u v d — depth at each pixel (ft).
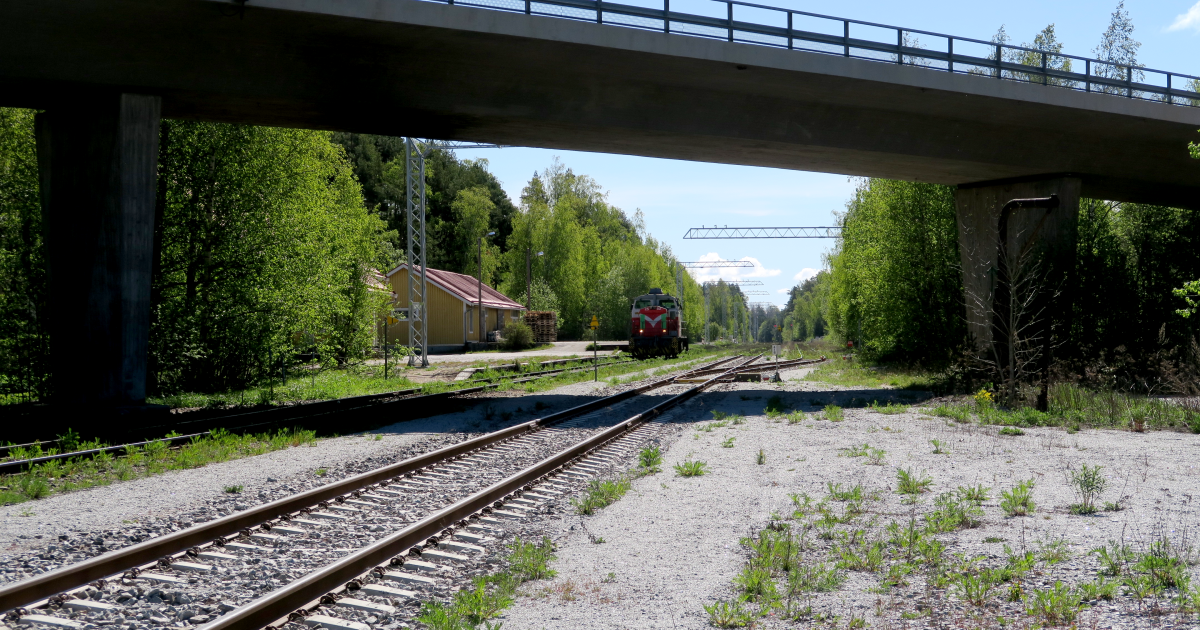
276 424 51.03
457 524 24.41
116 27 51.85
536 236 281.13
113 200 57.21
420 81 62.59
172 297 77.36
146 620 16.17
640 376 107.45
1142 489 29.04
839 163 86.33
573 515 27.27
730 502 29.04
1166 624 15.56
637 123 70.95
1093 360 78.79
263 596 16.35
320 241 87.40
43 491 29.04
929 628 15.89
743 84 69.31
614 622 16.84
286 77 59.67
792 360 167.53
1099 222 117.91
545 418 52.65
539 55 61.11
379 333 148.56
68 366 58.75
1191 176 92.58
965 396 69.31
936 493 29.48
